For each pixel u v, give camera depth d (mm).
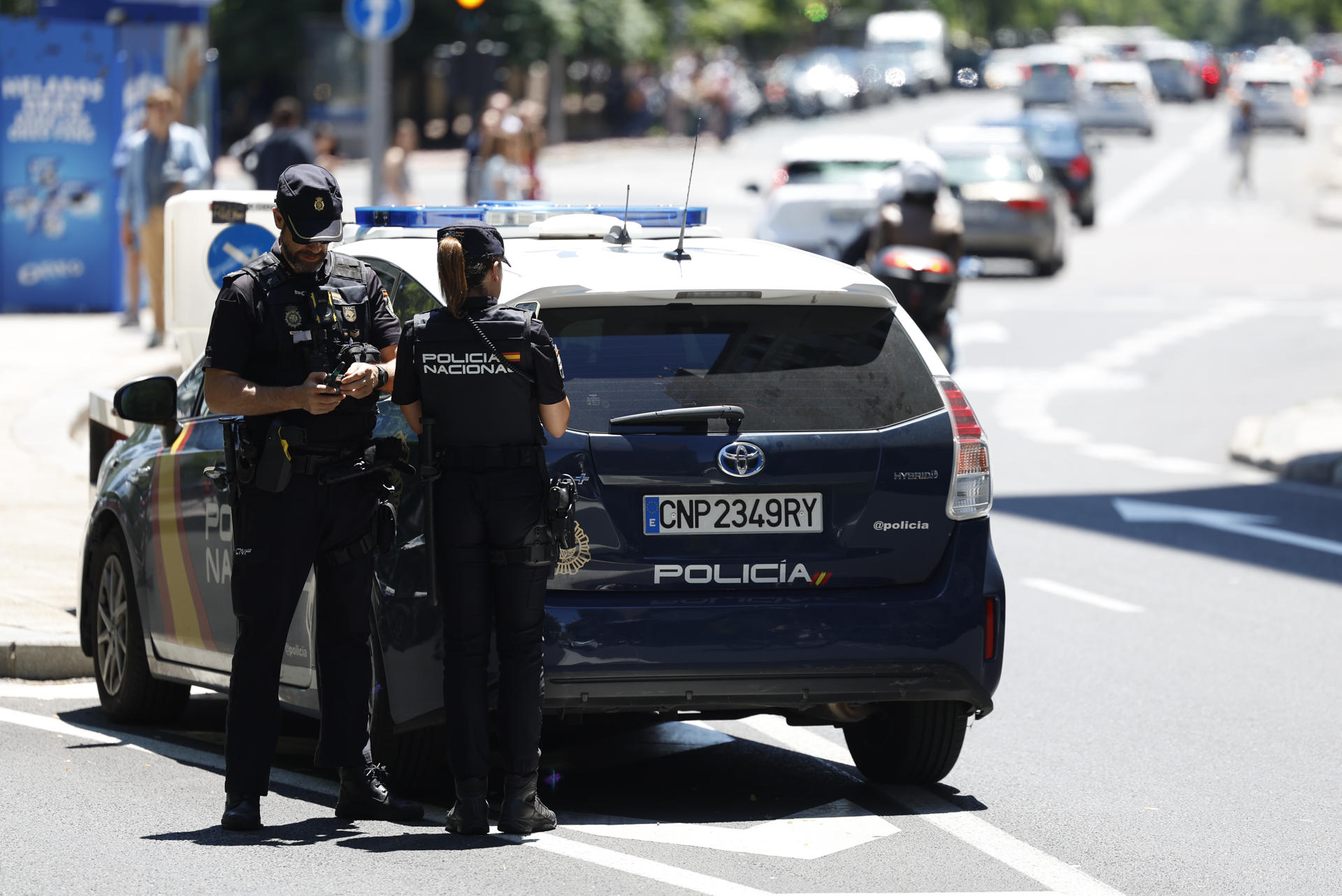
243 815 21422
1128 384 70750
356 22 65938
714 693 21625
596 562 21406
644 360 21844
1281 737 27625
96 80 73625
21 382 56500
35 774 23906
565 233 25203
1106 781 25094
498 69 84688
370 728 22125
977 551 22609
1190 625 35469
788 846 21578
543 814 21656
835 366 22391
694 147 23281
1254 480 52969
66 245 74250
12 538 37625
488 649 21188
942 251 54406
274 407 20703
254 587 21109
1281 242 122062
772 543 21812
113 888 19219
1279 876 20922
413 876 19828
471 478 20766
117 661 27266
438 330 20812
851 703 22703
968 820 22969
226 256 34250
